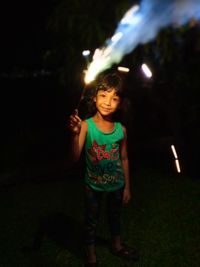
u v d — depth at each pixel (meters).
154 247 1.45
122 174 1.32
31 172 2.32
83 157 2.41
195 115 2.71
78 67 2.11
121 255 1.39
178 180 2.12
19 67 4.27
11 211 1.82
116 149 1.27
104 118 1.25
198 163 2.37
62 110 3.78
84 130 1.24
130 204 1.84
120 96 1.23
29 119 3.71
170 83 2.44
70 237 1.57
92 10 1.96
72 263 1.38
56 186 2.14
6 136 3.28
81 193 2.03
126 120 2.79
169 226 1.60
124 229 1.59
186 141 2.79
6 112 3.89
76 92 2.96
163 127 3.12
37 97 4.07
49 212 1.81
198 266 1.32
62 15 1.98
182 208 1.77
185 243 1.47
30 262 1.39
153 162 2.48
